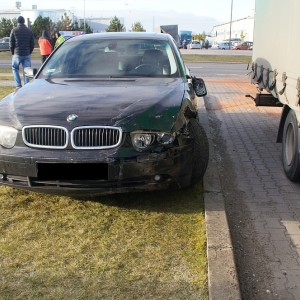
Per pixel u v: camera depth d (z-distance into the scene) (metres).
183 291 3.03
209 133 8.09
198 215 4.22
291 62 4.86
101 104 4.23
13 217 4.14
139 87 4.82
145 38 6.11
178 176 4.20
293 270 3.48
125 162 3.93
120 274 3.23
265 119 9.58
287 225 4.27
